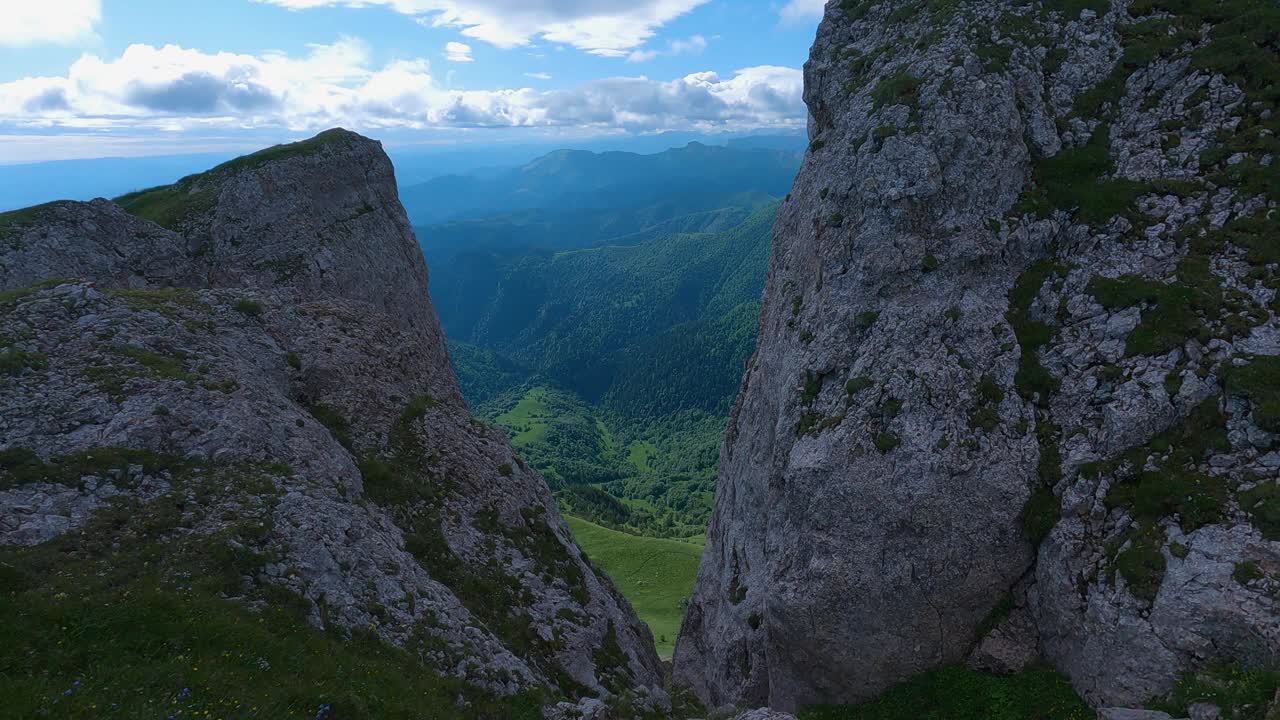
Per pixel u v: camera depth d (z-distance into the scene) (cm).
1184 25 3597
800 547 3183
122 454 2206
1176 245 2967
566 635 3092
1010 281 3284
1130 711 2042
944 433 2908
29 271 4297
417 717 1869
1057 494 2706
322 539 2291
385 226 7394
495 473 3803
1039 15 3856
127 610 1686
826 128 4959
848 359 3397
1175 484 2392
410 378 4191
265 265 5803
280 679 1730
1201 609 2105
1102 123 3494
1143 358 2731
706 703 4341
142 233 5150
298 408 3125
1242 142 3097
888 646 2966
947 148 3450
